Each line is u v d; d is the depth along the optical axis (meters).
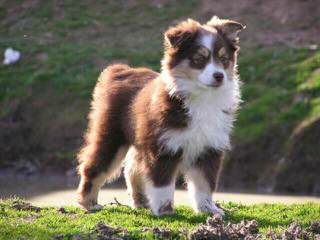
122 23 28.00
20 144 21.70
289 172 18.61
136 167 11.02
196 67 9.97
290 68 22.44
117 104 11.07
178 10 28.30
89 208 11.17
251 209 11.37
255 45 24.86
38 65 24.88
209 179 10.32
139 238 8.95
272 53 23.72
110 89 11.31
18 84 23.83
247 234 9.06
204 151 10.21
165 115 9.98
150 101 10.30
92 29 27.75
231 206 11.64
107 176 11.17
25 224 9.52
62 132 21.75
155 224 9.69
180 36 10.10
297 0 27.22
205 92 9.99
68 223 9.75
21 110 22.73
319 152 18.73
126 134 10.85
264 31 26.03
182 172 10.45
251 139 19.59
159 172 10.11
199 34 10.16
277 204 11.91
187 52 10.07
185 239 8.91
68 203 15.57
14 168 21.12
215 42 10.09
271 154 19.22
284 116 20.00
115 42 26.55
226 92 10.22
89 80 23.41
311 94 20.75
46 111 22.52
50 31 27.84
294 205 11.72
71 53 25.33
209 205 10.38
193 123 9.98
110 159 11.09
